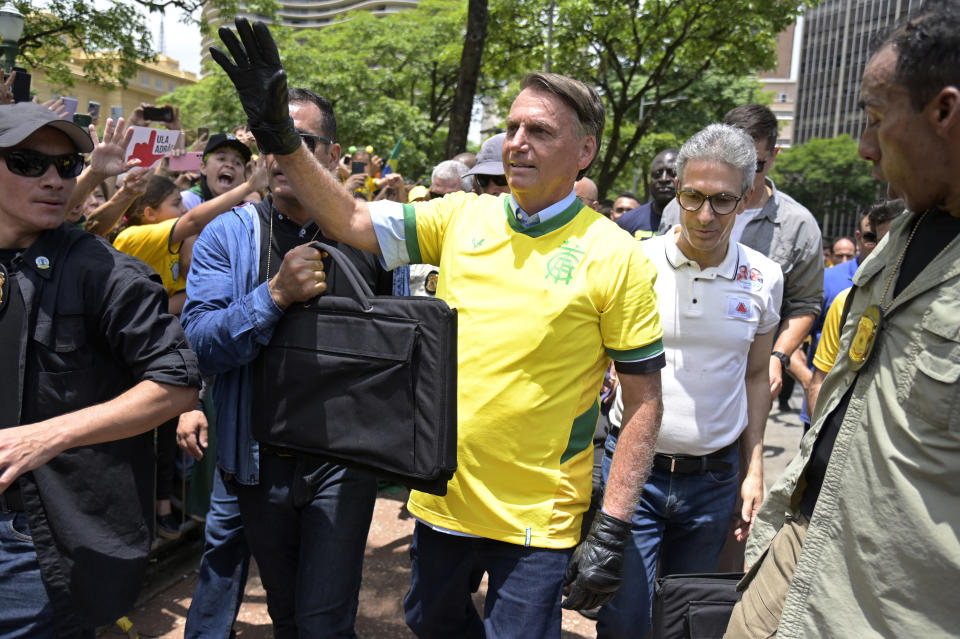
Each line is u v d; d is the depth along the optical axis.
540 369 1.88
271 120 1.76
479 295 1.95
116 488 1.80
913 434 1.33
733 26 14.90
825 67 88.75
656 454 2.55
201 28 16.03
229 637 2.54
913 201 1.40
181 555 3.59
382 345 1.84
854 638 1.41
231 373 2.26
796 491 1.71
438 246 2.10
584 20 15.30
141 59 18.19
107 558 1.76
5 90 3.29
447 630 2.19
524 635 1.93
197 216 3.42
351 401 1.91
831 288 5.35
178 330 1.85
